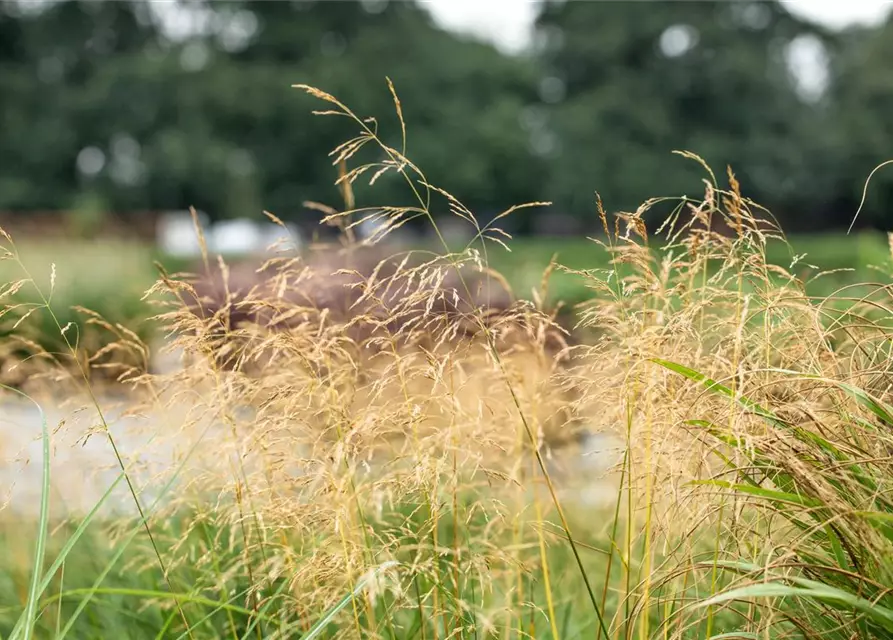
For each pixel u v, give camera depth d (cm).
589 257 1291
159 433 245
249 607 234
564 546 322
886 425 193
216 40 4334
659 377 203
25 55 4394
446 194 198
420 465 194
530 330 223
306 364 211
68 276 873
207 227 4125
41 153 3950
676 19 4228
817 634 178
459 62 4238
